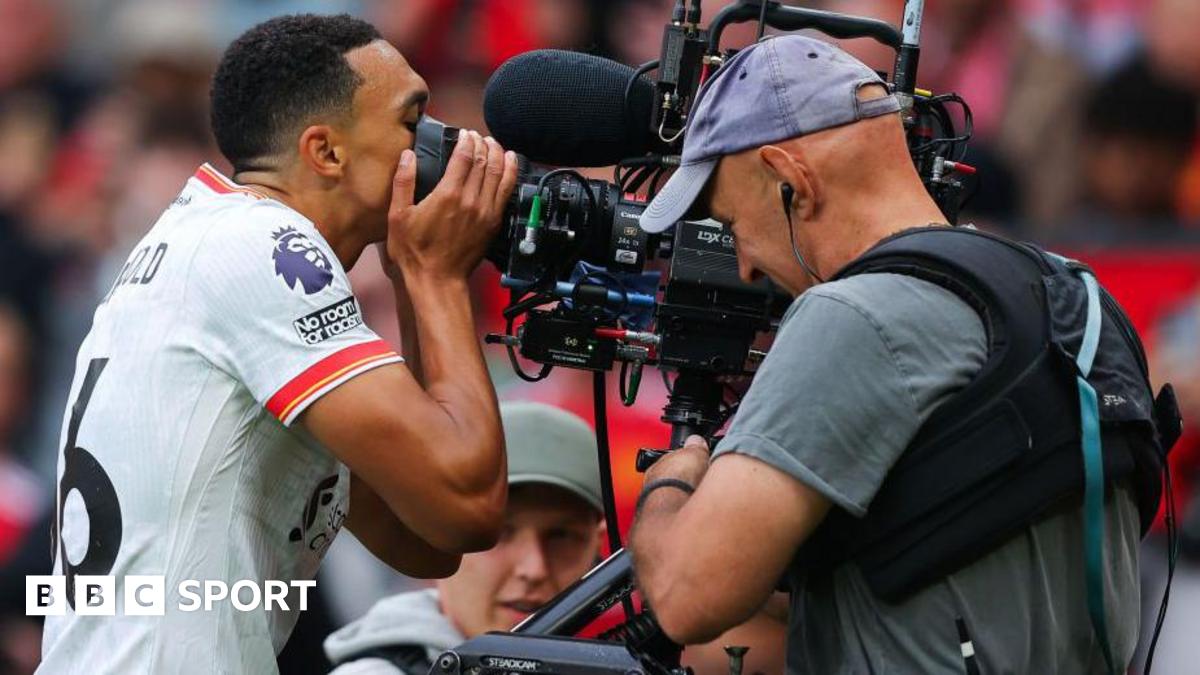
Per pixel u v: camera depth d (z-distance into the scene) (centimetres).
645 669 1016
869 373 956
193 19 2564
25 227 2541
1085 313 1002
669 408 1148
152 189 2533
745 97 1038
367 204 1131
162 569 1064
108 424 1084
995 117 2233
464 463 1064
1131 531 1021
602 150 1192
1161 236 2100
